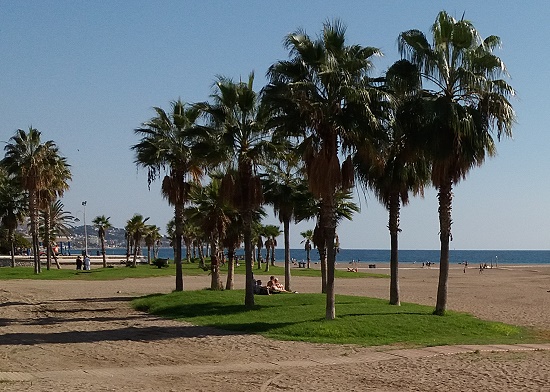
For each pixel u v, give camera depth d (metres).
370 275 73.62
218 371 14.77
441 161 22.80
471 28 22.73
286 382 13.45
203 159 27.38
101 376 14.07
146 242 98.62
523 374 14.23
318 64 21.80
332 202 22.27
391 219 27.84
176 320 25.09
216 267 36.38
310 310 24.86
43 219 72.44
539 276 79.19
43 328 23.11
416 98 23.12
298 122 22.30
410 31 22.98
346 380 13.66
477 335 20.73
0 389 12.36
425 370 14.74
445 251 23.64
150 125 34.84
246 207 26.97
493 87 22.69
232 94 26.42
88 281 52.66
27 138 60.12
